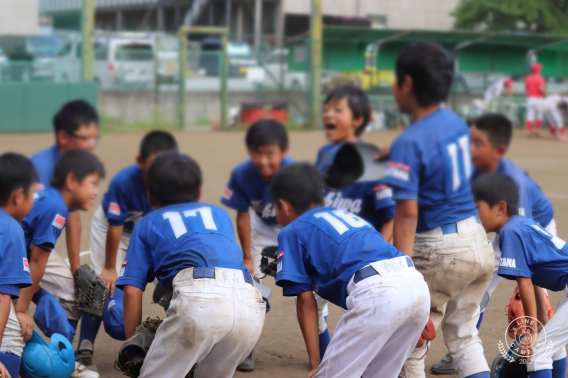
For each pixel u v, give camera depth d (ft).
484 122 17.56
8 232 13.30
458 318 14.89
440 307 14.58
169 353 12.80
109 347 18.76
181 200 14.44
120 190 18.25
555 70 105.19
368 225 13.29
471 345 14.76
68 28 166.91
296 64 96.32
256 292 13.35
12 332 14.19
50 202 15.21
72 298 16.92
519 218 14.64
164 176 14.38
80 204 16.08
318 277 13.03
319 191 13.89
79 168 15.84
